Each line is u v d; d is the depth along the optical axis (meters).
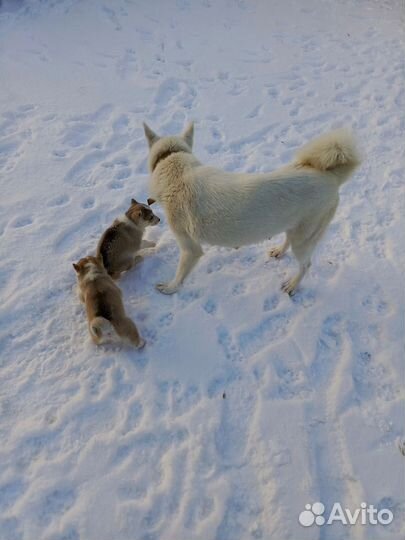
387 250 1.52
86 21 2.58
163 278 1.42
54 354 1.21
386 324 1.32
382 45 2.60
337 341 1.29
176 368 1.20
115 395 1.15
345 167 1.17
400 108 2.14
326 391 1.17
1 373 1.17
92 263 1.22
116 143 1.90
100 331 1.15
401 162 1.86
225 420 1.11
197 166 1.23
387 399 1.17
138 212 1.33
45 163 1.77
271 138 1.99
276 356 1.24
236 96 2.21
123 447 1.06
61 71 2.24
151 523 0.96
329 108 2.16
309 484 1.01
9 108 2.00
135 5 2.75
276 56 2.50
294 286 1.37
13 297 1.32
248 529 0.96
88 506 0.97
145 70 2.31
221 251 1.51
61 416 1.09
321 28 2.75
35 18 2.55
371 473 1.04
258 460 1.05
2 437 1.06
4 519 0.95
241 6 2.89
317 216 1.21
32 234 1.50
